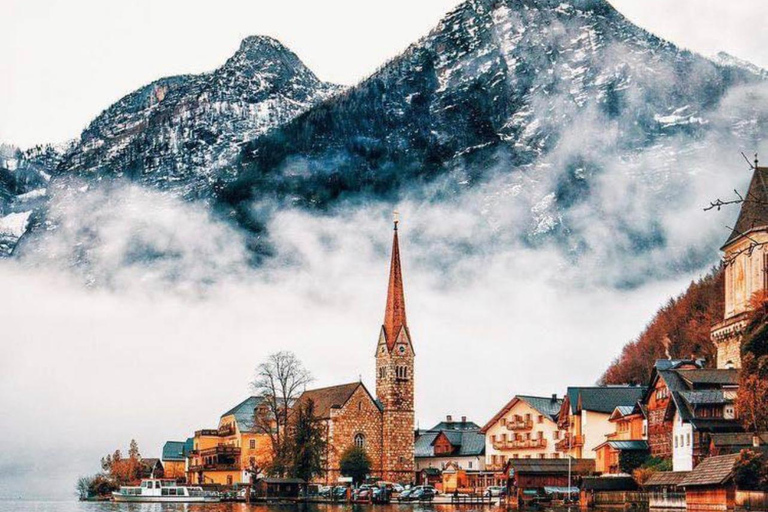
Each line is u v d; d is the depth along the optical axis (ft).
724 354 508.12
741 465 327.26
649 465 449.06
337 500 653.71
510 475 539.29
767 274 481.46
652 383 463.83
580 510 412.57
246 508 573.74
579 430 583.58
